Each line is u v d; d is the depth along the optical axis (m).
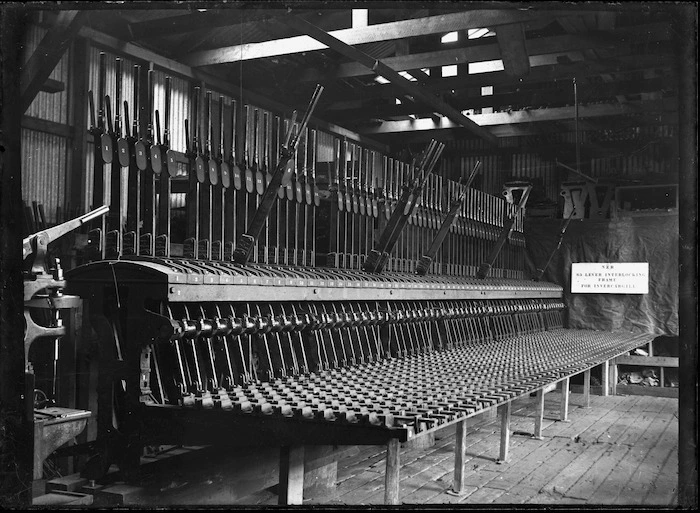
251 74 10.15
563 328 10.64
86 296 3.80
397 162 6.82
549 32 9.70
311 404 3.55
